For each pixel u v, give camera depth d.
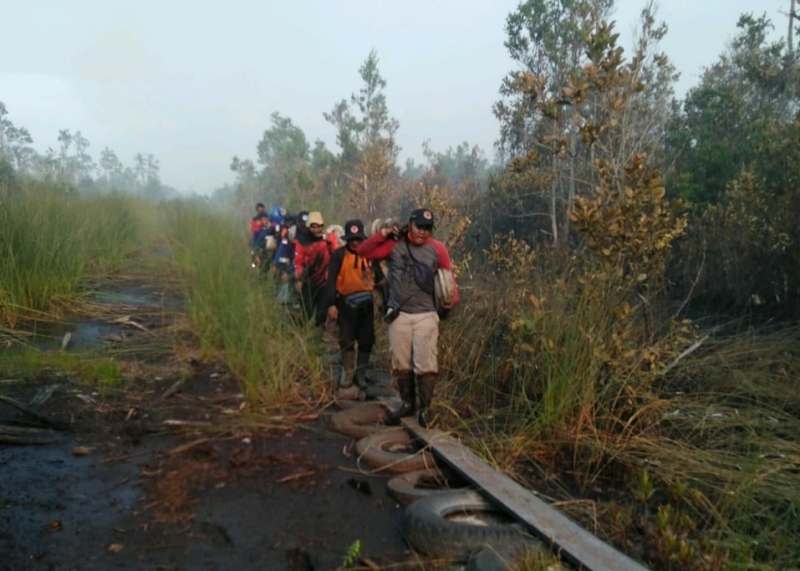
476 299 7.79
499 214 15.20
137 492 4.48
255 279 9.01
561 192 12.92
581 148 11.70
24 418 5.66
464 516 4.27
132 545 3.79
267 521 4.14
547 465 5.07
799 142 9.81
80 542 3.79
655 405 5.35
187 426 5.68
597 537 3.77
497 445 5.25
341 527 4.11
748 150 13.23
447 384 6.53
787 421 5.50
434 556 3.75
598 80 6.59
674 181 13.01
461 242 9.40
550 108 6.88
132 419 5.86
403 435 5.57
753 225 9.77
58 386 6.48
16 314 9.01
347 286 6.80
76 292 10.70
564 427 5.31
